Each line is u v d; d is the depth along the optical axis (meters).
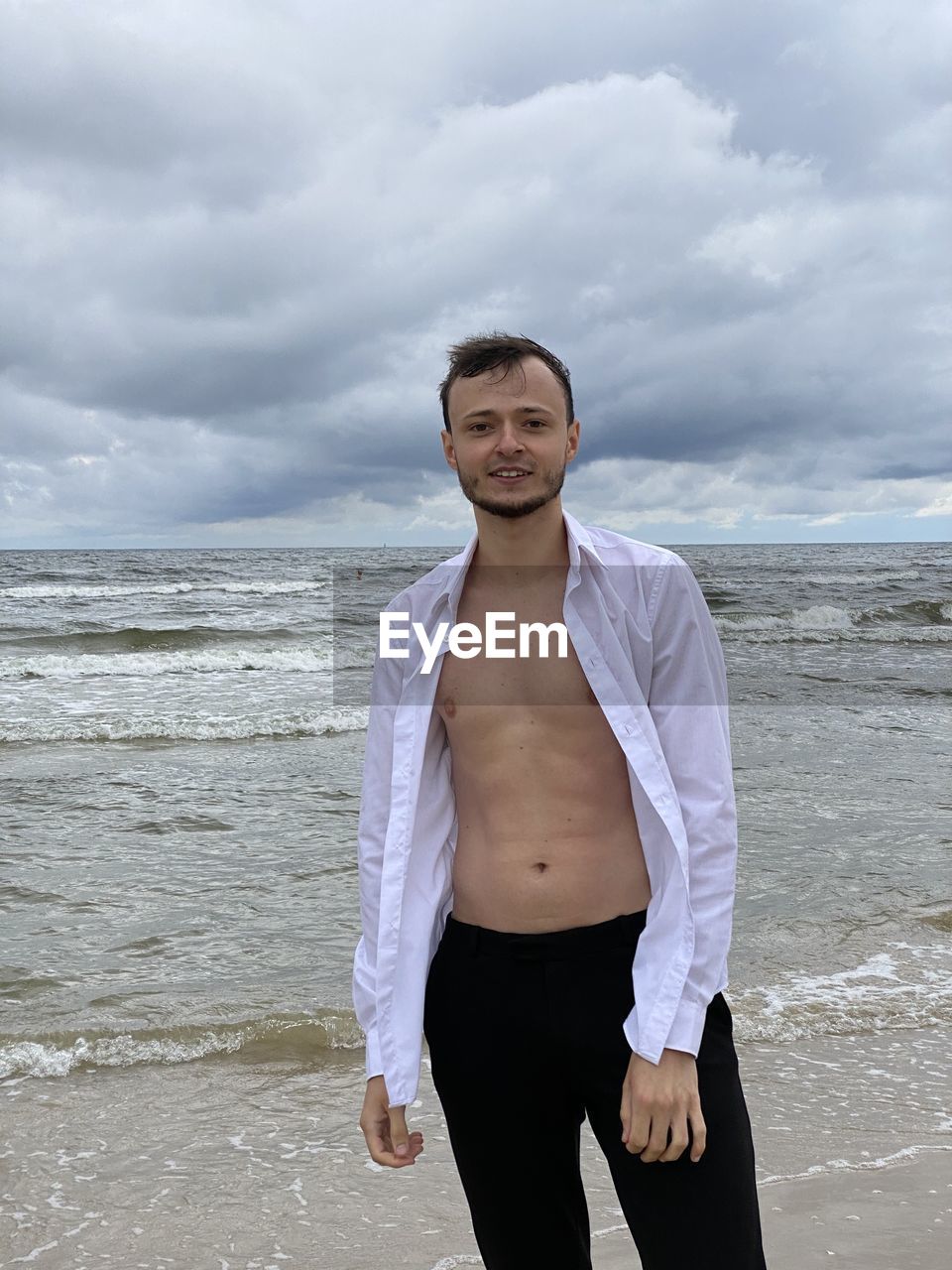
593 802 1.73
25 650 20.34
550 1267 1.79
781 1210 3.03
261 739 11.43
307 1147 3.45
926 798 8.33
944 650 20.48
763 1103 3.72
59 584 41.09
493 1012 1.70
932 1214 3.01
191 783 9.06
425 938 1.78
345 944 5.29
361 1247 2.90
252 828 7.53
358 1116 3.66
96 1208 3.09
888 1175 3.24
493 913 1.72
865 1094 3.80
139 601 33.09
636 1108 1.53
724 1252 1.54
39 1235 2.96
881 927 5.49
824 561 64.69
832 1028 4.36
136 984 4.75
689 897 1.60
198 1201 3.13
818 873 6.39
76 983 4.76
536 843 1.72
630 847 1.72
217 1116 3.65
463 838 1.81
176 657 18.84
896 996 4.65
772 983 4.79
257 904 5.89
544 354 1.75
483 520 1.76
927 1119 3.62
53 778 9.25
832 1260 2.78
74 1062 4.02
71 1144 3.45
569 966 1.67
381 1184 3.23
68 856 6.81
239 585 40.59
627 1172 1.62
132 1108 3.70
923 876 6.33
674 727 1.68
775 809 7.99
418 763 1.81
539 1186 1.75
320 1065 4.05
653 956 1.60
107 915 5.71
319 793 8.68
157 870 6.52
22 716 12.79
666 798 1.64
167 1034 4.19
